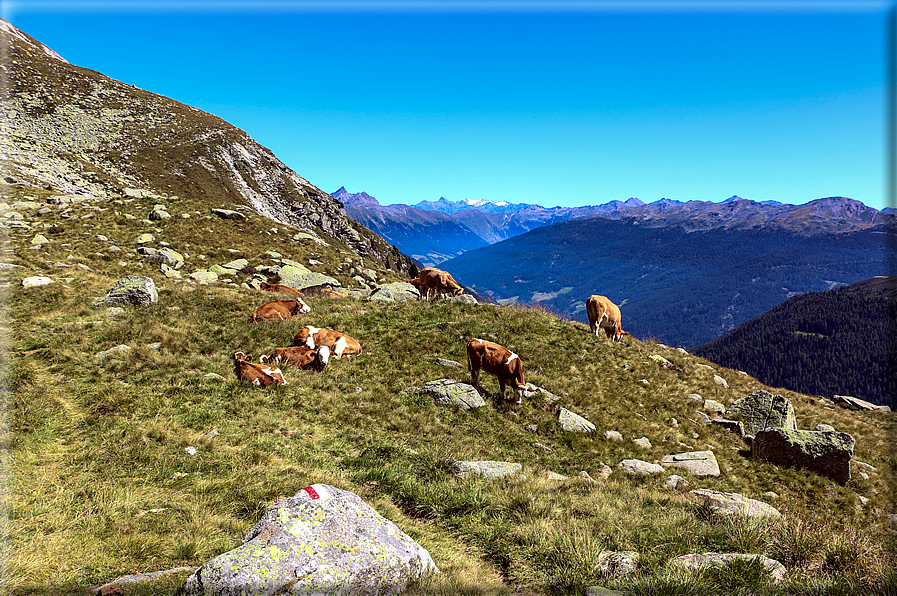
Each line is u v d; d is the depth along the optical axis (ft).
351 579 20.10
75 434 35.45
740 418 63.93
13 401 37.63
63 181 200.23
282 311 67.92
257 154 348.59
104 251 92.32
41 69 331.36
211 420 40.65
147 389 44.01
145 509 27.78
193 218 119.65
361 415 47.34
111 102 331.77
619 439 51.62
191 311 65.82
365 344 63.36
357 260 135.95
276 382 49.60
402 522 30.09
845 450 52.54
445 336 68.18
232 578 18.93
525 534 28.94
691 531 29.19
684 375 75.66
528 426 50.90
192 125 342.44
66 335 52.34
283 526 21.02
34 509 26.04
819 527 28.09
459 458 41.96
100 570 22.39
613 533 29.07
